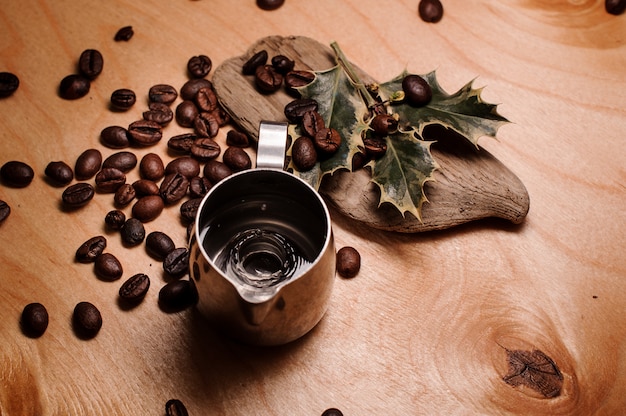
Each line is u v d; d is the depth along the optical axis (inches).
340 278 12.9
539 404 12.1
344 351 12.4
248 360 12.2
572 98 14.8
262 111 13.9
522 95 14.8
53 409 11.8
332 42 13.9
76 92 14.2
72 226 13.2
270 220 12.6
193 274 11.4
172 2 15.5
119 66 14.8
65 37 15.0
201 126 13.9
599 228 13.5
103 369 12.1
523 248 13.3
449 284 13.0
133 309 12.5
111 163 13.5
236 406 11.9
